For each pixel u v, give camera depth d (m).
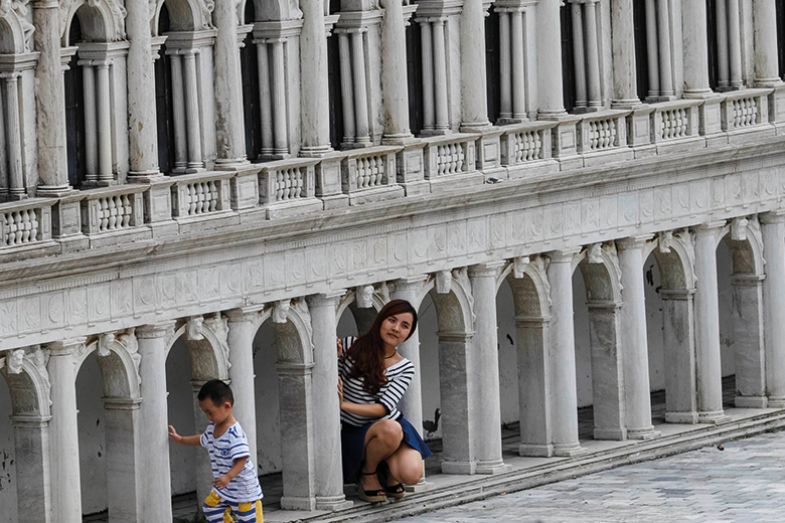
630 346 76.31
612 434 76.00
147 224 64.88
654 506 69.31
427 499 69.94
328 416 68.56
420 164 70.94
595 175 74.31
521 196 72.75
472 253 71.75
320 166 68.69
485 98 72.56
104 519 68.75
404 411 70.50
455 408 72.06
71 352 63.34
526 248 73.06
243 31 67.25
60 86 63.12
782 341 80.50
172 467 70.69
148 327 64.88
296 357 68.31
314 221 67.62
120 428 65.06
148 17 65.00
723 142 78.88
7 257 61.78
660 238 77.06
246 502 61.03
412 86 71.94
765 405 80.50
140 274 64.50
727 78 80.25
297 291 67.88
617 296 75.88
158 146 66.38
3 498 66.88
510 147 73.06
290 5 68.06
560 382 74.19
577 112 75.88
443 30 71.69
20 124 62.72
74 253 62.81
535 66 74.12
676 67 78.12
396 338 68.62
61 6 63.34
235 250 66.44
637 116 76.50
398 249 70.12
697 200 77.81
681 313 78.19
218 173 66.25
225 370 66.81
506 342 78.94
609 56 76.19
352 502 69.00
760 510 68.38
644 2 77.88
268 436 73.25
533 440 74.19
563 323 74.12
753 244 79.88
